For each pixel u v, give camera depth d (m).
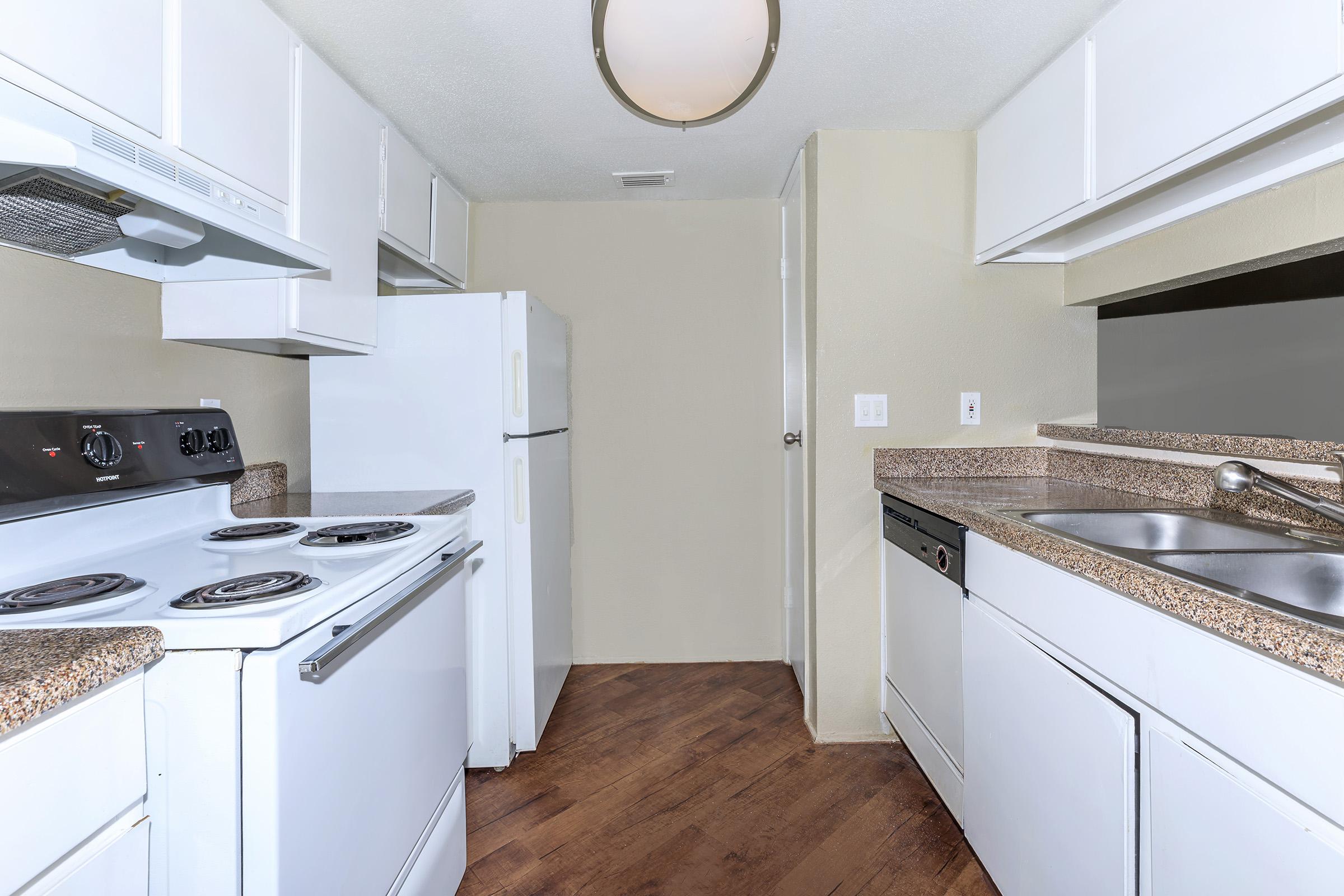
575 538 2.96
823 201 2.20
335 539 1.33
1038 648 1.26
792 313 2.70
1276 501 1.37
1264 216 1.46
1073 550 1.12
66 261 1.31
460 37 1.64
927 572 1.83
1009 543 1.33
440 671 1.42
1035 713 1.26
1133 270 1.87
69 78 0.94
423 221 2.34
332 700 0.97
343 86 1.74
